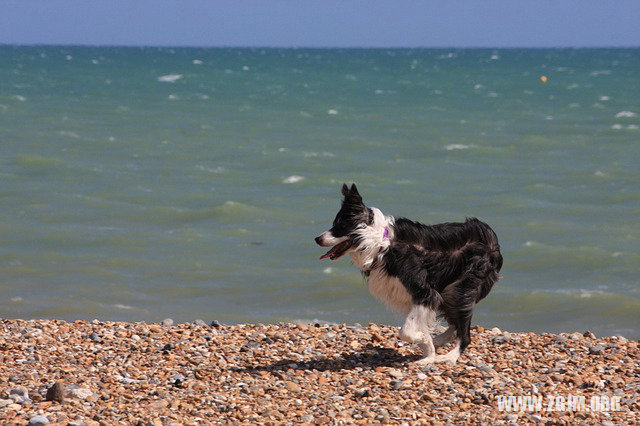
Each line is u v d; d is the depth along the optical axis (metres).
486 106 44.50
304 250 15.13
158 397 6.53
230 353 8.07
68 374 7.18
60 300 12.12
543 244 15.11
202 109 41.31
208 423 5.91
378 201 19.38
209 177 22.45
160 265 14.05
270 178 22.33
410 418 6.10
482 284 7.42
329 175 22.86
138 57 133.38
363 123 35.94
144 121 35.19
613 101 47.09
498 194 20.08
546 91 55.41
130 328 9.31
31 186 20.47
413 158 26.08
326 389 6.82
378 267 7.19
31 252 14.64
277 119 37.22
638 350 8.28
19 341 8.54
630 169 23.41
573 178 22.16
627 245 15.21
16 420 5.87
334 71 86.44
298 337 8.73
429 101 47.62
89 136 29.73
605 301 12.05
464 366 7.49
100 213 17.81
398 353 8.07
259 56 157.62
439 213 18.12
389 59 138.38
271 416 6.08
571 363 7.78
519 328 11.23
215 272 13.73
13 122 33.16
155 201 19.11
